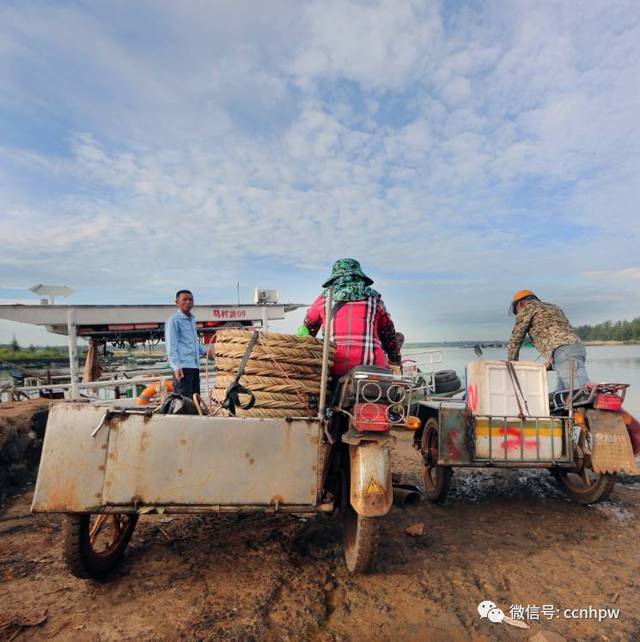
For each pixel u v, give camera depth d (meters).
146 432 2.67
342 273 3.77
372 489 2.83
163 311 9.06
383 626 2.55
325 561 3.30
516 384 4.56
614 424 4.25
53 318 8.07
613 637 2.49
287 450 2.78
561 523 4.19
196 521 4.01
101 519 3.26
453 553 3.52
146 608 2.67
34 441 5.84
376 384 2.92
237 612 2.63
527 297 5.76
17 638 2.39
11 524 4.01
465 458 4.25
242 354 3.09
